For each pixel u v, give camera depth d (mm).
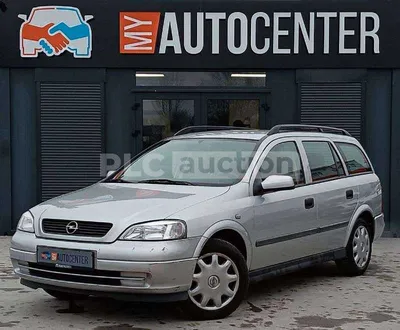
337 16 10430
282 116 10609
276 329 5230
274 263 6062
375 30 10414
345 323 5457
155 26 10430
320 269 7957
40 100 10484
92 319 5484
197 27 10438
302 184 6547
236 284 5504
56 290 5371
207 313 5359
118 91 10562
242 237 5605
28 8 10367
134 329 5172
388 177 10602
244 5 10430
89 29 10430
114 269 4906
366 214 7707
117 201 5465
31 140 10555
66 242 5125
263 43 10445
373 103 10586
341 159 7402
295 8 10430
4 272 7574
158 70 10547
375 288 6867
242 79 10602
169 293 5012
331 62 10461
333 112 10578
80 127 10562
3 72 10430
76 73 10492
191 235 5086
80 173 10594
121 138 10602
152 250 4883
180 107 10617
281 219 6066
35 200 10570
